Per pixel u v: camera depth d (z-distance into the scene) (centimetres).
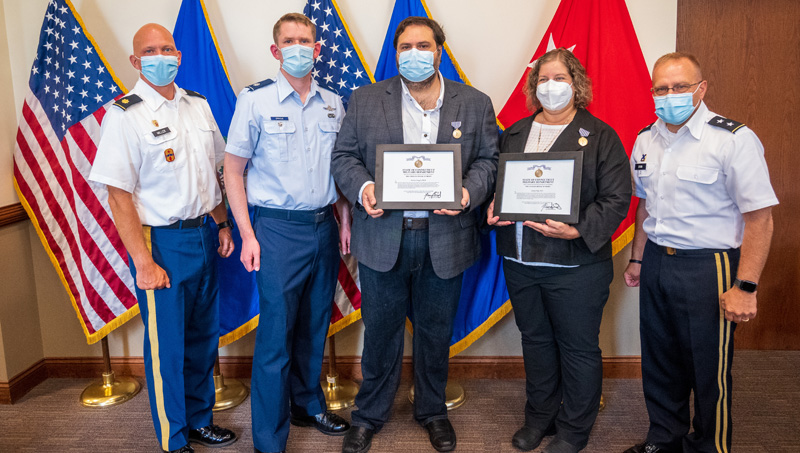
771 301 293
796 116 274
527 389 221
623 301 264
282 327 203
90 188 249
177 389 204
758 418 231
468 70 253
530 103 203
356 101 202
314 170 203
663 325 194
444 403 226
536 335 212
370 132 198
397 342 218
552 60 188
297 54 190
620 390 258
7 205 249
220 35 253
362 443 214
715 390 184
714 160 174
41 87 243
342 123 206
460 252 201
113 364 278
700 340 182
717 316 180
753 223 171
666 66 174
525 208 192
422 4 239
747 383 261
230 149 199
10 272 255
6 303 253
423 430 229
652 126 194
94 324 258
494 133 204
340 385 264
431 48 189
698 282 180
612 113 236
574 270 196
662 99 175
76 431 231
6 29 251
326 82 243
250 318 260
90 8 252
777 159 279
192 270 202
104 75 244
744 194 169
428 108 199
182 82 245
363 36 252
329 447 219
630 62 235
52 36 241
